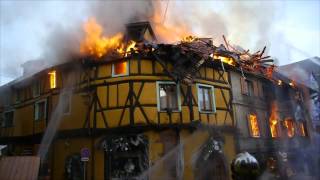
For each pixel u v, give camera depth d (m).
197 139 18.42
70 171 18.66
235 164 7.43
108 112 18.08
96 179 17.59
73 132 19.05
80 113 19.33
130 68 18.33
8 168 16.00
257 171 7.30
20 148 24.30
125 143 17.25
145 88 18.06
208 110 19.61
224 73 21.50
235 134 20.67
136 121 17.45
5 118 27.41
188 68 18.73
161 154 17.39
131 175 17.14
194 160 18.00
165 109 18.05
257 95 24.69
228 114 20.64
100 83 18.77
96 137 18.25
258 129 23.45
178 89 18.67
